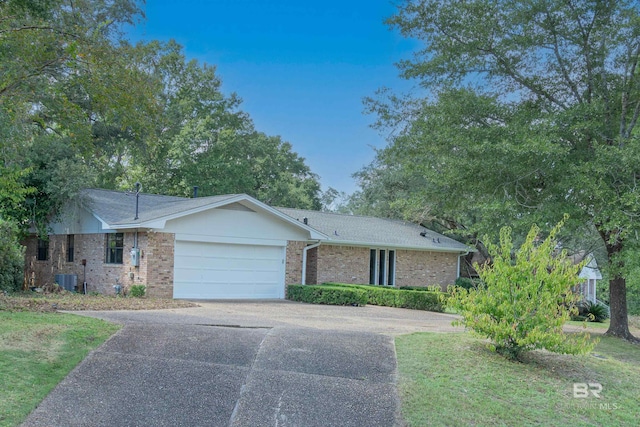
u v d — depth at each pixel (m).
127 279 16.84
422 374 7.36
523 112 12.84
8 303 10.61
